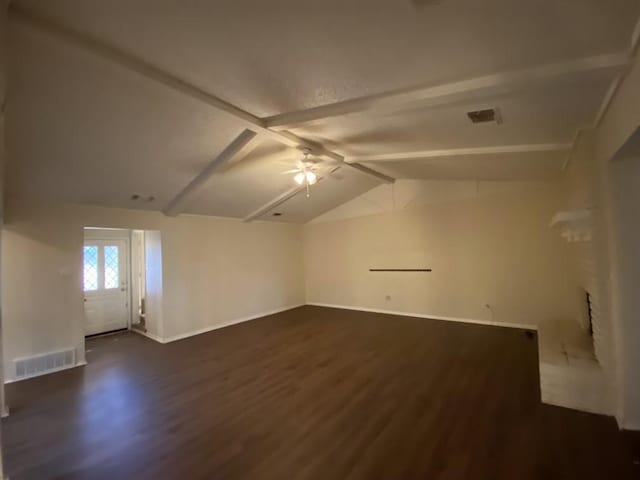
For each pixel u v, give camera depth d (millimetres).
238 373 4047
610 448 2352
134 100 2725
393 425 2746
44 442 2641
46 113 2691
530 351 4398
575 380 2928
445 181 6301
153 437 2682
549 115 2576
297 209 7234
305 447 2482
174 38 1872
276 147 4211
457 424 2729
